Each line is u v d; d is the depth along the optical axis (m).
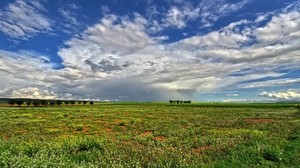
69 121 43.97
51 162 9.68
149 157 12.62
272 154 12.85
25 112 73.88
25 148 13.27
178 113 72.31
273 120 43.34
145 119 49.34
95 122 43.06
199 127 33.00
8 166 8.81
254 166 11.09
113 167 10.44
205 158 12.64
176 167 10.88
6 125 36.62
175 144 17.66
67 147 14.65
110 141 19.22
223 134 23.48
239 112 75.25
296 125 31.70
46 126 35.56
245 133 23.06
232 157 12.27
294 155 13.48
